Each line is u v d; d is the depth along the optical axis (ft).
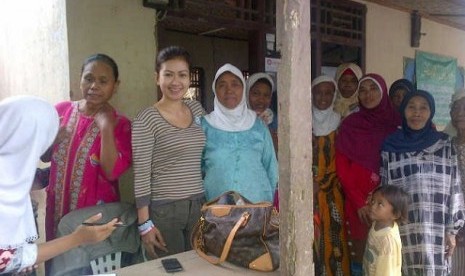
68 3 9.50
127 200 10.38
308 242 5.47
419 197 8.70
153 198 7.47
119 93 10.34
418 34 18.40
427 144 8.82
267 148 8.46
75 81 9.68
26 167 4.92
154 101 10.98
